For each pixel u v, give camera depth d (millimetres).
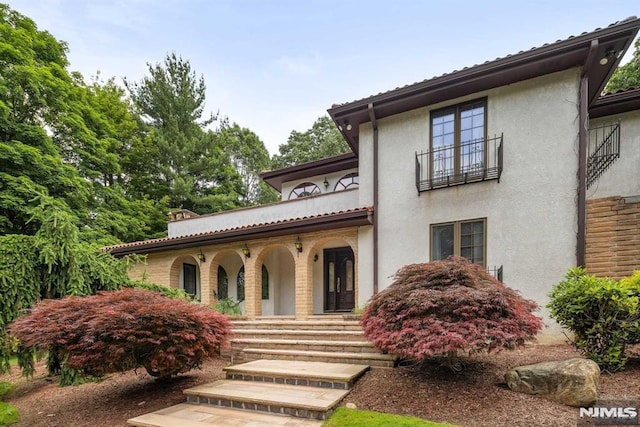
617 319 5668
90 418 5984
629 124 9430
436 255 9914
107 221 21422
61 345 6172
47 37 19156
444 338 5039
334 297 14680
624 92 9125
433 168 10219
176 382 7305
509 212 8969
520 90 9141
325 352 7656
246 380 6867
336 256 14867
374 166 11008
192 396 6172
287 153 40156
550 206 8523
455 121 10000
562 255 8281
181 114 28562
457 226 9664
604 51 7891
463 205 9617
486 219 9242
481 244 9281
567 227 8297
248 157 39406
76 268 8578
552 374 4996
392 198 10719
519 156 8992
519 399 4980
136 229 24250
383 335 5691
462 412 4793
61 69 19156
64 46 20375
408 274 6570
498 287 5914
